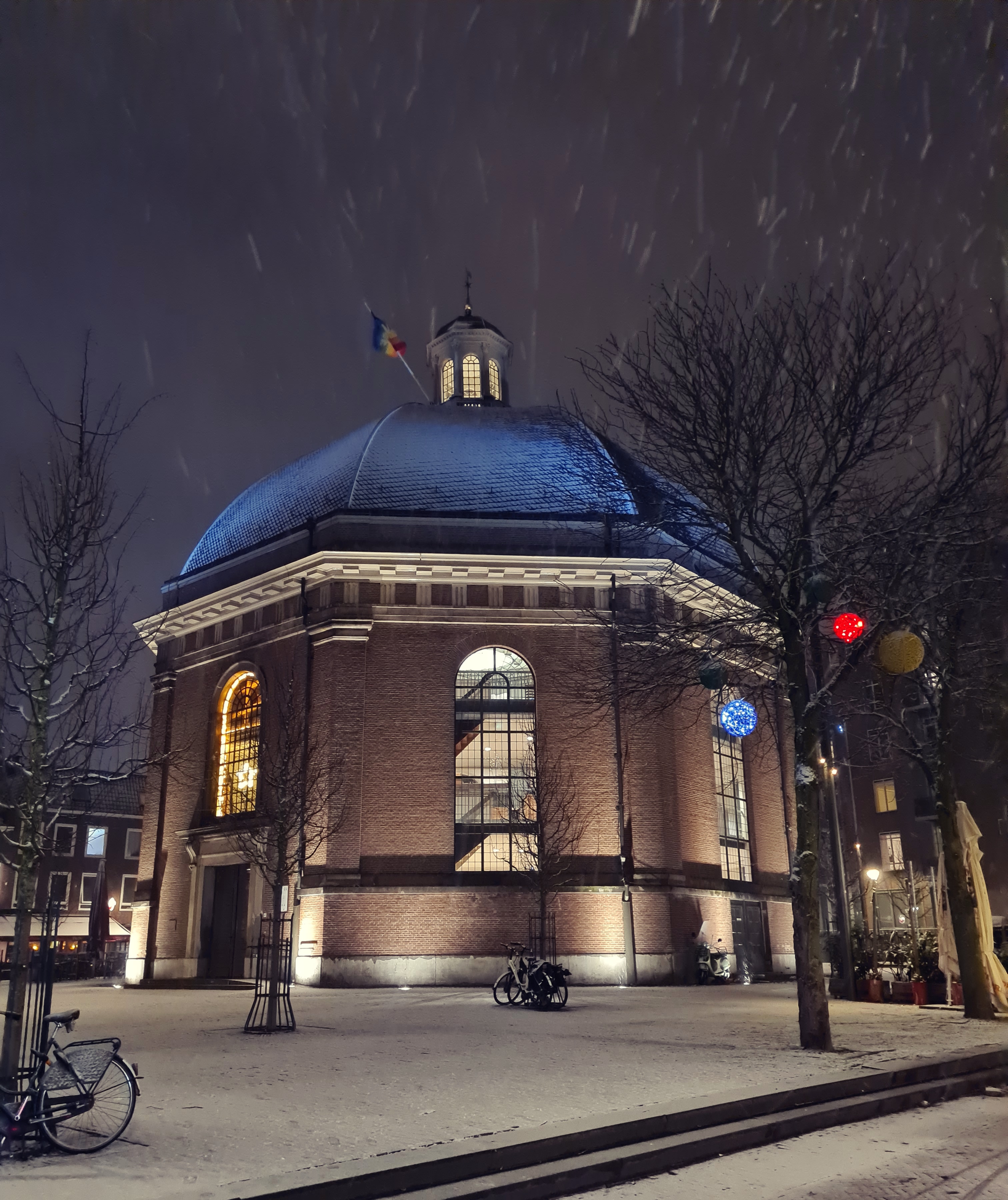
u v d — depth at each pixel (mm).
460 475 32719
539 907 28062
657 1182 7477
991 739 36938
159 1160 7172
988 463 15617
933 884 35438
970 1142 8586
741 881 32844
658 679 21406
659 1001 22094
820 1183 7281
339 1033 15352
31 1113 7414
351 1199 6570
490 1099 9273
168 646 35688
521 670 30656
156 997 25156
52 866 63031
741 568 16219
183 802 33125
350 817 28219
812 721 14727
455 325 40812
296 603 31578
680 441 15758
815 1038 12906
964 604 18328
